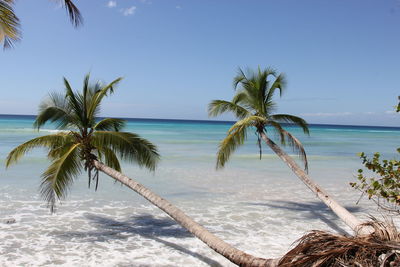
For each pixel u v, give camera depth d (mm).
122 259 8453
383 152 37219
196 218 12047
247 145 42500
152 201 8562
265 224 11508
